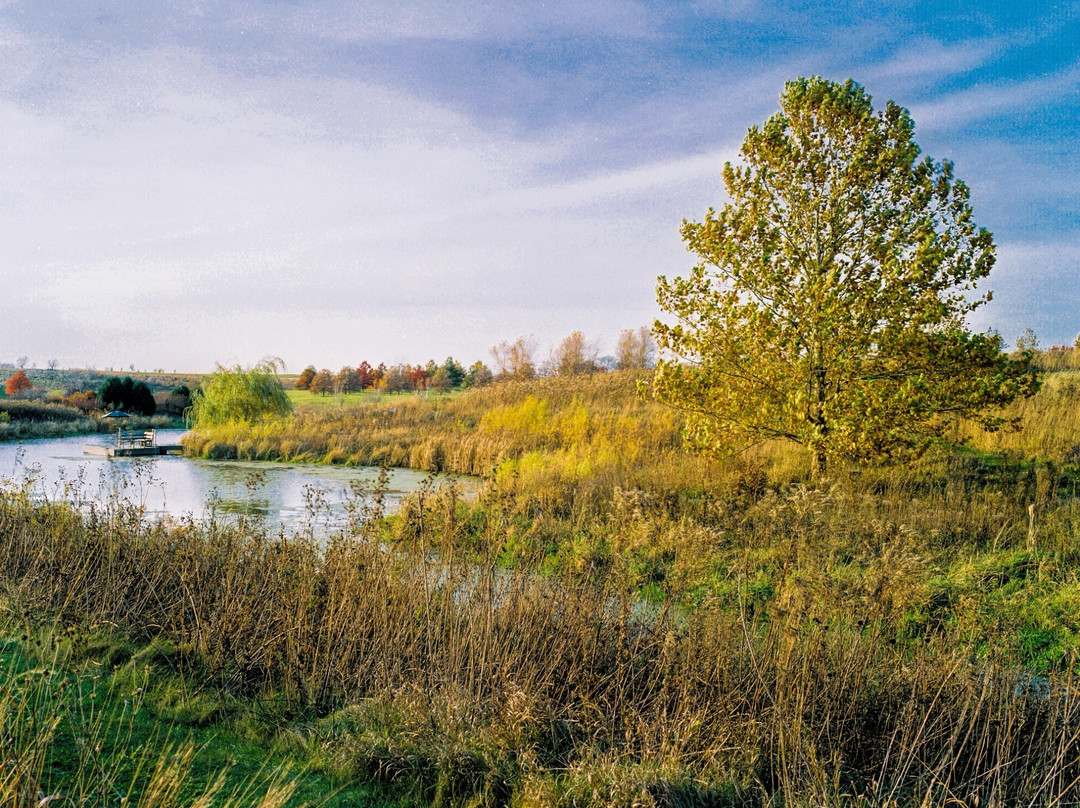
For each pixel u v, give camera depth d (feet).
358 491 27.37
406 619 19.33
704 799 12.43
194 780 11.88
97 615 19.31
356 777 13.15
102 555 22.61
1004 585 24.91
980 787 13.25
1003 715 14.84
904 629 20.39
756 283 36.81
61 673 14.83
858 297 34.19
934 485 37.88
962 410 34.40
